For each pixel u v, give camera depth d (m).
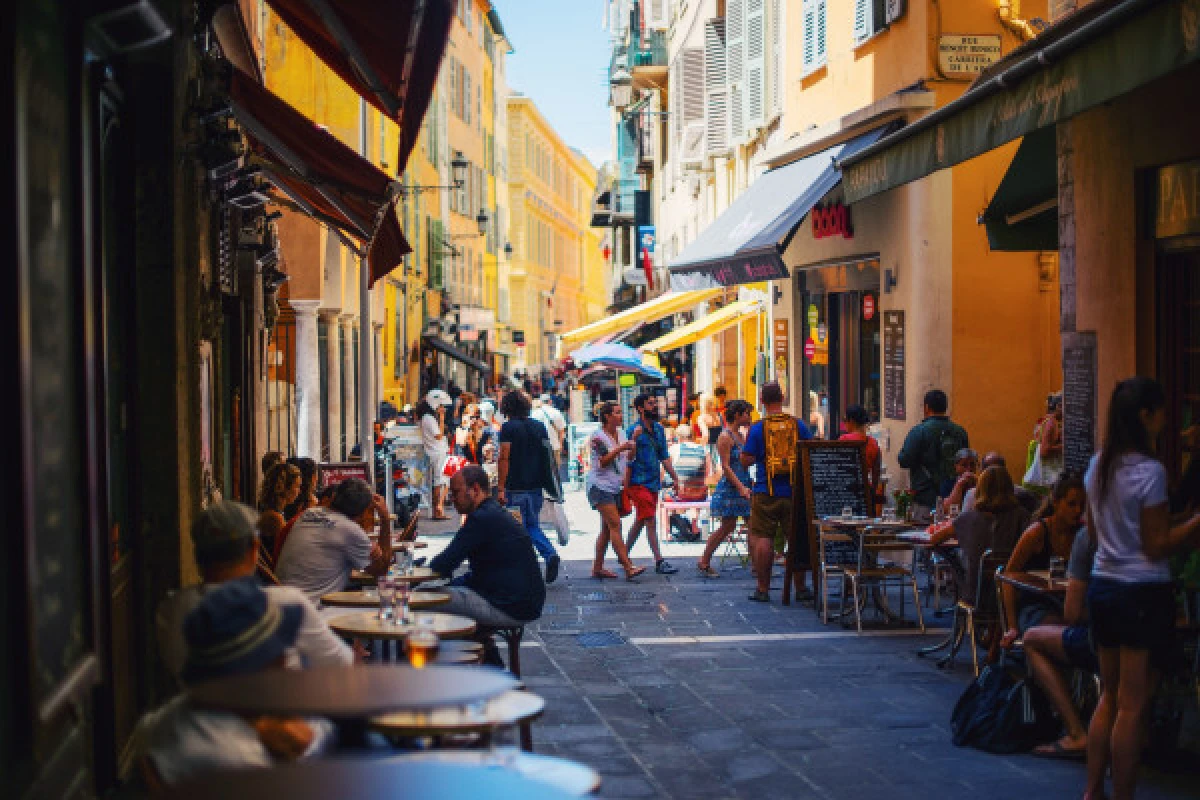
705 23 30.42
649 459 16.56
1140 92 10.27
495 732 4.42
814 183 17.88
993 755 8.45
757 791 7.71
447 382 45.16
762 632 12.77
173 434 7.76
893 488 17.23
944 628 12.91
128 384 7.60
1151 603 6.95
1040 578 8.91
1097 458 7.17
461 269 52.66
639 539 20.83
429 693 4.41
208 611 4.80
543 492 15.86
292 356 21.86
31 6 4.80
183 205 8.14
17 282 4.43
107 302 7.00
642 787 7.79
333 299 23.97
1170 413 10.30
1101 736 7.18
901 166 10.55
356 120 24.92
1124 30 7.16
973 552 10.55
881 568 13.09
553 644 12.21
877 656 11.59
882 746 8.66
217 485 10.67
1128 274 10.51
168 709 4.81
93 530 5.67
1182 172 9.81
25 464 4.48
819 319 21.25
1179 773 7.90
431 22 7.79
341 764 4.05
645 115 47.84
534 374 76.56
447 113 47.91
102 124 6.90
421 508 24.05
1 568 4.41
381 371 32.25
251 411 13.57
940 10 16.38
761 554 14.50
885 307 17.69
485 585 9.30
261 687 4.47
